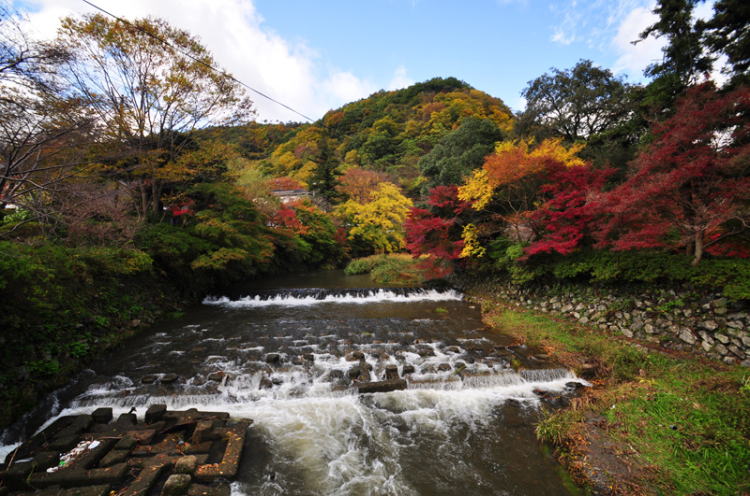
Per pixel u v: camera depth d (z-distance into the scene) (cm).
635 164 726
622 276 815
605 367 642
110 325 789
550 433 455
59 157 673
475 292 1395
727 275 622
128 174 1066
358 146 5391
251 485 371
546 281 1080
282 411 526
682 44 1183
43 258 646
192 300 1241
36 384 517
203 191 1309
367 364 669
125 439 415
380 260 2231
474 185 1138
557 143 1195
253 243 1377
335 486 376
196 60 1131
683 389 516
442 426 493
